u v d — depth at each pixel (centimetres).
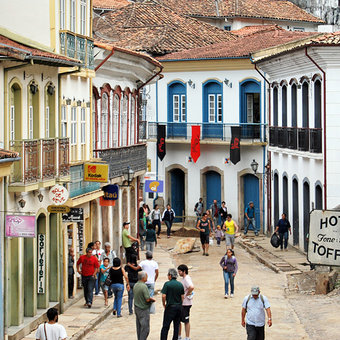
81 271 2716
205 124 5119
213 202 5109
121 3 6819
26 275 2392
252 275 3434
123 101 3712
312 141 3784
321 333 2317
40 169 2338
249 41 5334
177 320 2103
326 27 5284
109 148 3325
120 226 3638
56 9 2662
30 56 2177
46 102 2559
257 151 4903
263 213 4844
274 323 2491
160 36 5612
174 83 5291
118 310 2628
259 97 4997
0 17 2666
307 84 3962
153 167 5325
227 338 2312
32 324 2347
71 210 2653
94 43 3136
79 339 2316
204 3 6712
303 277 3322
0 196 2130
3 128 2183
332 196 3653
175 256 4044
